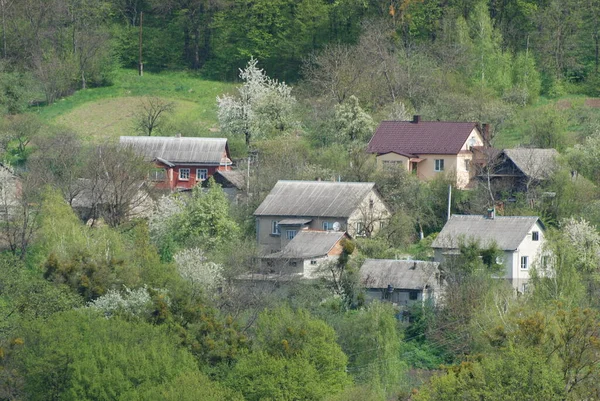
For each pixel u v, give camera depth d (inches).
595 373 7155.5
